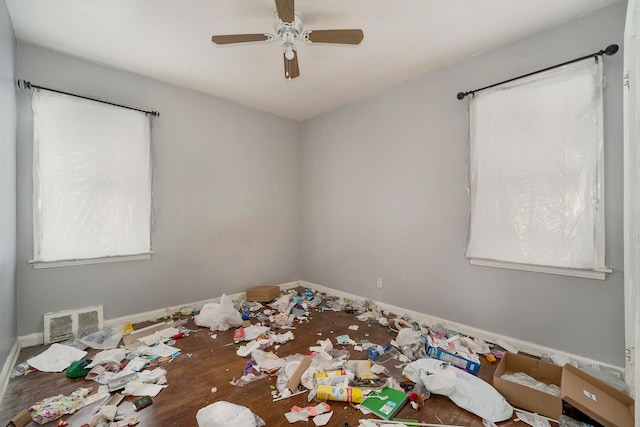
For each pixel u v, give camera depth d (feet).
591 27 6.33
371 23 6.77
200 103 10.57
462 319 8.36
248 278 11.98
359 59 8.30
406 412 5.01
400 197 9.89
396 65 8.63
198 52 7.96
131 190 8.96
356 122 11.35
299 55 8.08
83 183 8.16
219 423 4.39
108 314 8.63
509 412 4.92
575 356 6.52
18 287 7.28
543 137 6.86
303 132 13.80
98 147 8.39
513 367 6.16
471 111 8.06
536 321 7.07
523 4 6.13
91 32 7.07
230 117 11.41
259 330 8.34
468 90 8.21
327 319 9.52
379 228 10.56
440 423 4.76
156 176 9.57
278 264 13.03
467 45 7.64
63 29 6.95
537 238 6.95
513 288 7.41
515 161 7.28
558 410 4.76
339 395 5.22
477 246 7.95
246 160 11.93
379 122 10.53
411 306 9.59
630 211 5.34
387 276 10.30
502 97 7.50
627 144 5.45
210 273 10.87
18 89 7.30
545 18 6.56
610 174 6.11
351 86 10.08
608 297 6.15
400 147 9.89
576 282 6.53
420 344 7.18
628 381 5.40
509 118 7.38
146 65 8.65
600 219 6.20
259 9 6.29
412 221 9.55
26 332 7.39
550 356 6.66
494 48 7.71
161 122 9.66
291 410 5.01
